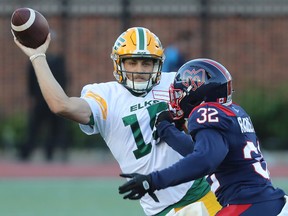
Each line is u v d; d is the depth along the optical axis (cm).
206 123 1833
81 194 4156
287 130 5781
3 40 6075
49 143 5412
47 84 1978
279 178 4656
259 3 5725
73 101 2016
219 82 1933
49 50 5881
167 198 2127
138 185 1764
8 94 6072
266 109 5800
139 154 2103
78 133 5781
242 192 1878
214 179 1936
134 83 2089
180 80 1956
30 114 5359
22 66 6081
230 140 1862
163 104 2109
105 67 6044
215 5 5634
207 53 5700
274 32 6034
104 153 5628
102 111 2084
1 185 4481
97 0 5806
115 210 3669
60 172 4944
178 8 5638
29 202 3906
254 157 1902
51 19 5903
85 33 6025
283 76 6034
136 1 5706
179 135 2022
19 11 2000
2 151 5844
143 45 2072
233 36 6016
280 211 1875
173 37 5838
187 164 1772
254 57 6019
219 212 1894
